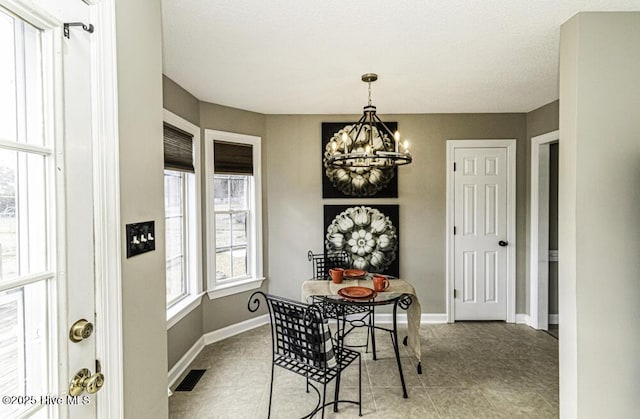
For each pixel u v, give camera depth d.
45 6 0.77
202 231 3.00
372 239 3.52
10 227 0.72
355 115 3.52
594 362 1.65
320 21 1.71
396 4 1.56
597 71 1.64
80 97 0.87
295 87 2.70
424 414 2.01
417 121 3.50
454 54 2.11
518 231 3.51
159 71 1.27
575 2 1.56
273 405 2.12
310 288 2.47
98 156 0.92
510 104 3.21
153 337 1.19
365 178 3.52
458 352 2.85
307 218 3.54
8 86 0.71
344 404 2.12
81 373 0.86
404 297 2.32
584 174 1.66
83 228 0.87
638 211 1.65
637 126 1.64
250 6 1.57
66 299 0.82
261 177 3.47
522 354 2.81
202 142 3.02
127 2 1.05
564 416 1.75
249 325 3.38
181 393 2.26
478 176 3.51
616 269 1.65
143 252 1.13
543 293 3.34
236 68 2.31
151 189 1.20
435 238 3.54
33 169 0.76
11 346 0.71
